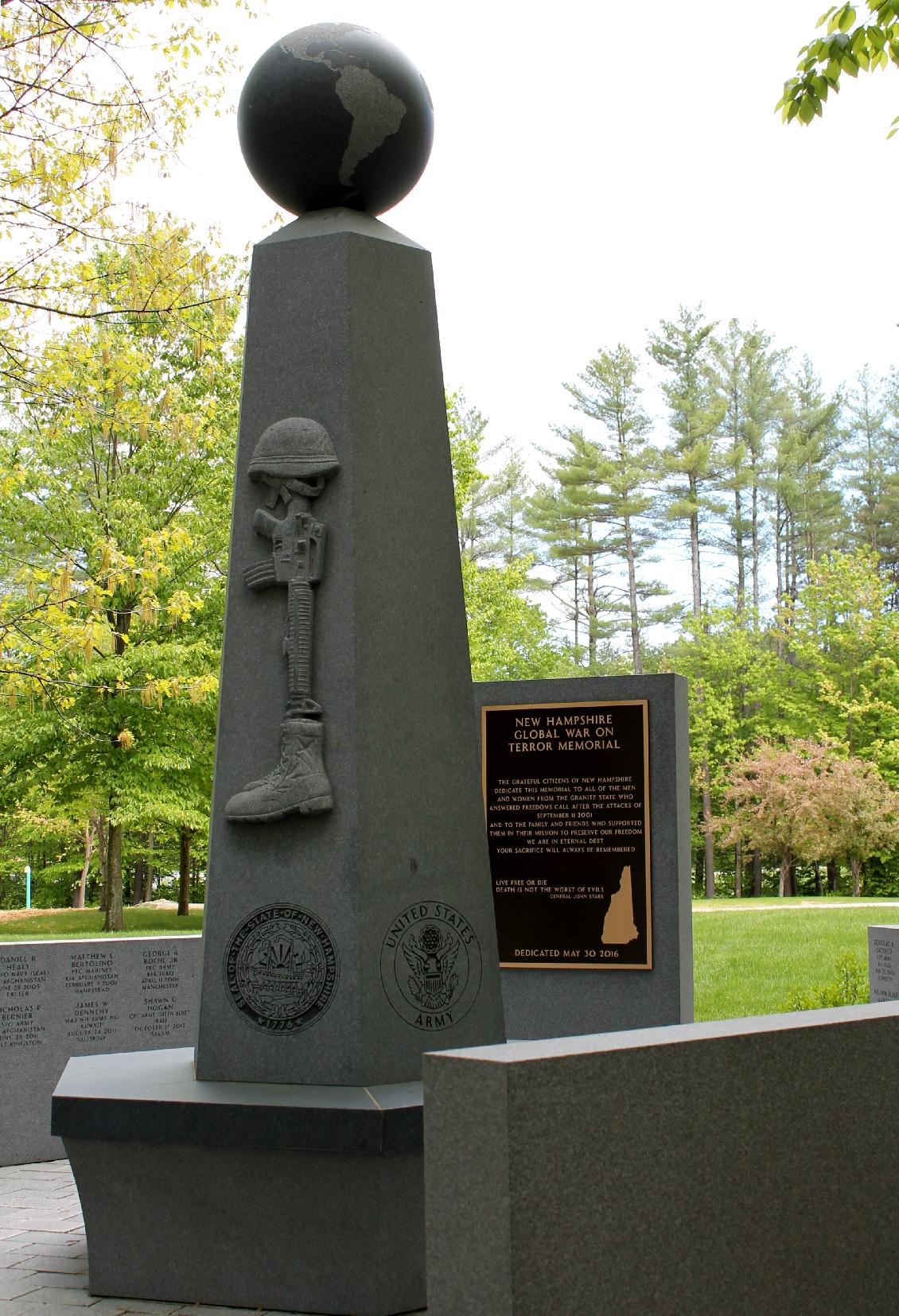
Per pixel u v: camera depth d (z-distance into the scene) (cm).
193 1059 577
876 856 3659
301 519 552
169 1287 486
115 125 1024
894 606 5022
